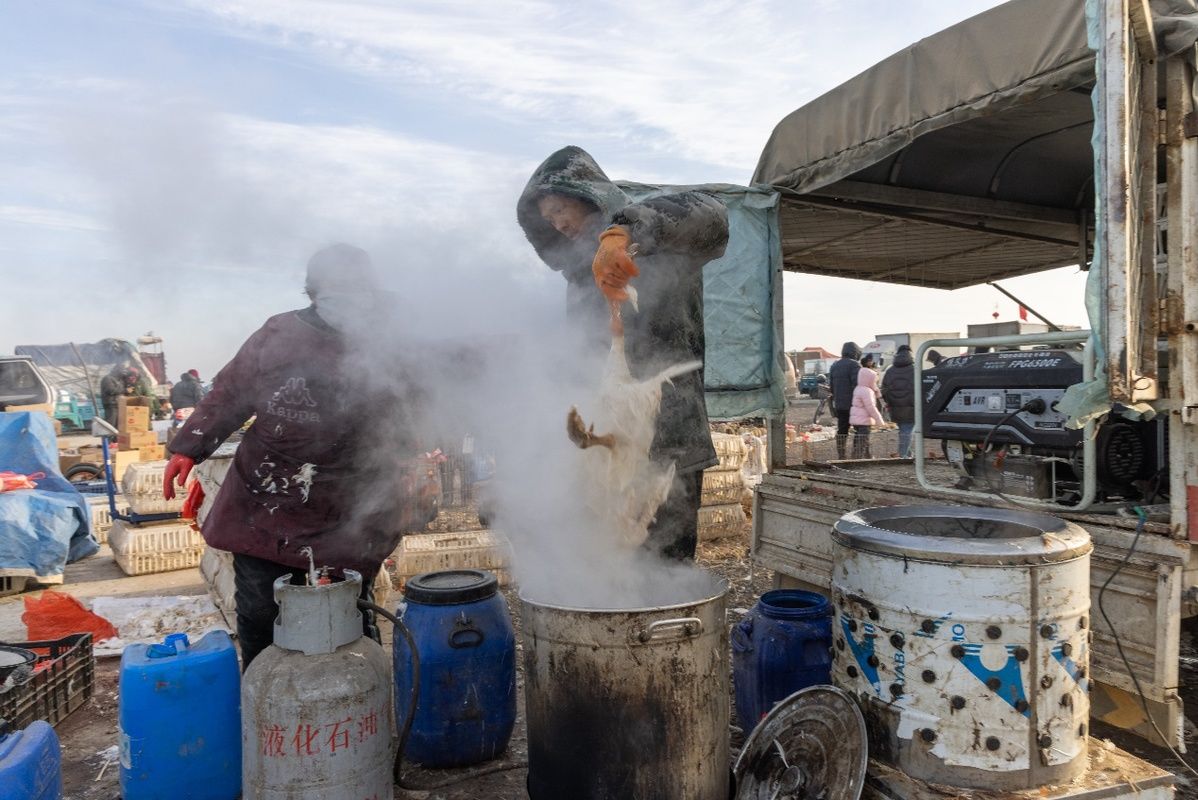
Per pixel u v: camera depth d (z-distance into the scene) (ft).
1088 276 8.16
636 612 6.36
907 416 28.04
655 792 6.47
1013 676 6.40
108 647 13.43
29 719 9.80
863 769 6.78
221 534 8.41
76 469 27.81
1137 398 8.07
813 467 15.99
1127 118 7.75
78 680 11.11
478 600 8.92
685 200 7.15
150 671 7.30
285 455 8.31
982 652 6.41
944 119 11.66
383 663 7.24
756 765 7.06
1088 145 15.72
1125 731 10.18
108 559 22.27
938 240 19.17
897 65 12.42
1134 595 8.72
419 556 17.78
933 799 6.43
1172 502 8.43
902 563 6.68
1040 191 17.54
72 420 28.81
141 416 25.59
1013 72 10.63
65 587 18.95
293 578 8.00
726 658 7.02
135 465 20.97
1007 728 6.43
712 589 7.46
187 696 7.37
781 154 15.19
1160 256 10.35
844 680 7.36
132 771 7.31
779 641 8.63
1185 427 8.34
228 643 7.92
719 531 22.50
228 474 8.71
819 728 7.20
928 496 11.43
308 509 8.43
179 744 7.33
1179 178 8.55
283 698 6.60
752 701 8.84
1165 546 8.44
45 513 18.58
